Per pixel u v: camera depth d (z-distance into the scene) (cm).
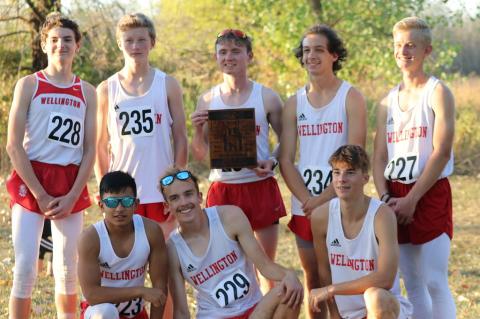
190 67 2066
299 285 483
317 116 553
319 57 546
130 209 489
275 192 592
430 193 522
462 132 1634
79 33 575
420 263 530
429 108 516
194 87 1695
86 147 572
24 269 545
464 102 1808
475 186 1398
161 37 2145
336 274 505
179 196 498
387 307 458
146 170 573
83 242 494
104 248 495
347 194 485
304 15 1462
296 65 1592
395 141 532
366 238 489
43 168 555
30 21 1464
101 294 495
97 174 596
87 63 1476
